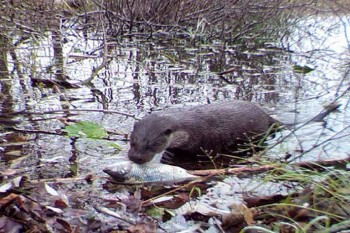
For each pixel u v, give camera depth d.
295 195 4.04
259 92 7.98
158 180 4.55
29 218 3.52
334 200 3.77
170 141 5.23
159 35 13.62
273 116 6.54
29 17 12.17
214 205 4.02
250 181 4.45
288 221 3.64
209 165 5.20
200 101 7.39
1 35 10.68
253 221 3.65
